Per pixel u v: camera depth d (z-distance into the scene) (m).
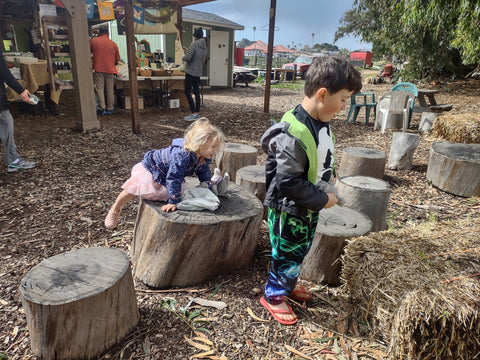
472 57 9.33
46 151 5.52
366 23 15.36
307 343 2.02
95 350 1.84
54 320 1.68
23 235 3.09
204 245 2.34
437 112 8.62
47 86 8.10
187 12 15.07
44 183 4.28
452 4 8.34
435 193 4.29
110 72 8.47
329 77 1.58
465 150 4.45
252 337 2.04
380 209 3.27
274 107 10.62
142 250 2.46
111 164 5.09
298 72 23.45
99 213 3.54
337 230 2.49
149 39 13.90
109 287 1.78
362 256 2.15
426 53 12.78
